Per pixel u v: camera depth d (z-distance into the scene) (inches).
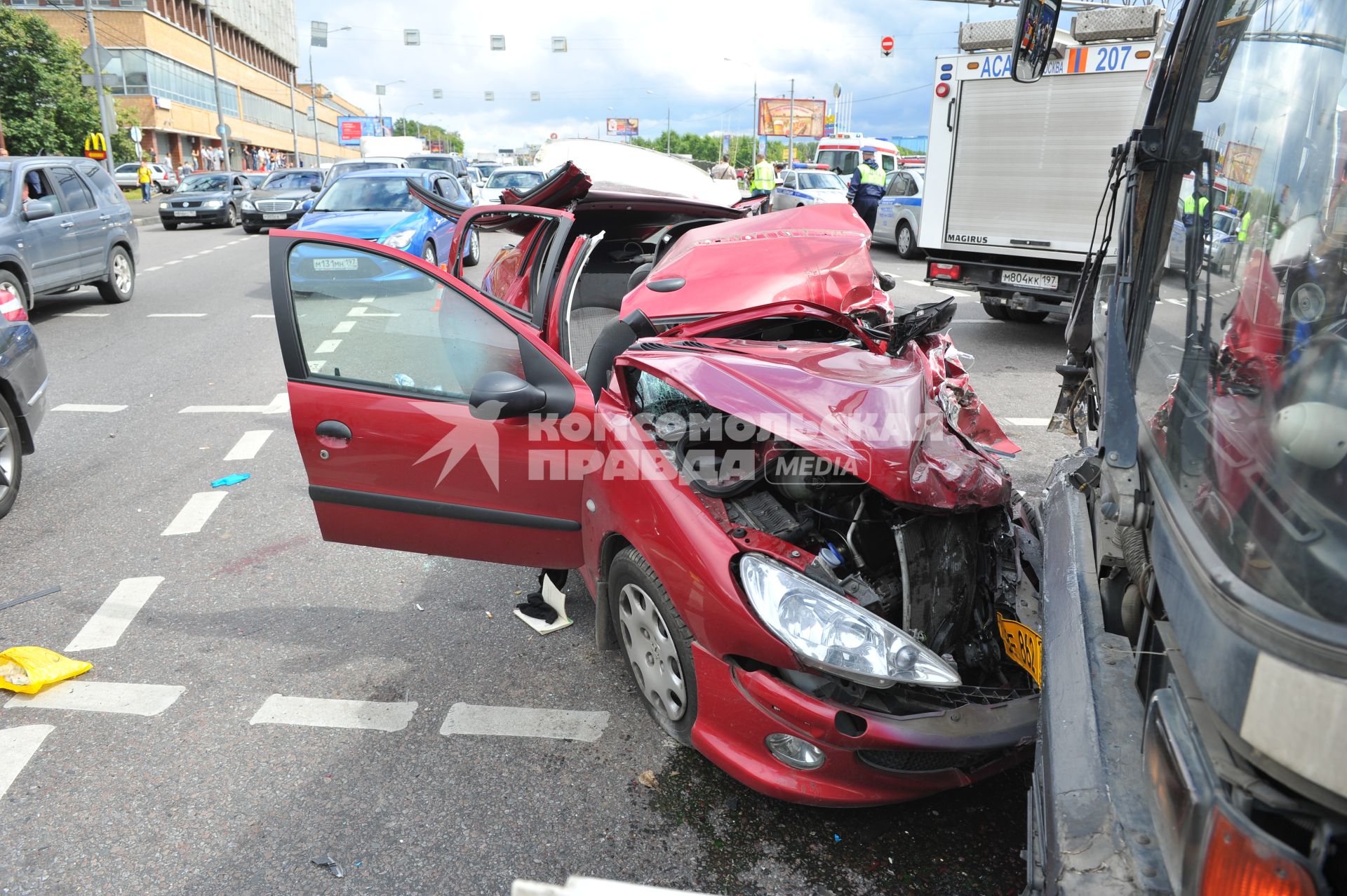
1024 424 263.6
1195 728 52.7
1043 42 130.3
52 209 407.2
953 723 93.7
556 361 127.4
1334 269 54.4
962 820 105.5
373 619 154.7
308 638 148.3
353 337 133.5
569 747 120.0
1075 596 81.4
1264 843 44.7
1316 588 44.6
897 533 99.0
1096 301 150.6
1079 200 366.0
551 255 143.6
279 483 218.7
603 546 121.6
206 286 555.2
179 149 2506.2
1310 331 54.8
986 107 381.1
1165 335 85.0
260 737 122.6
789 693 95.6
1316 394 51.6
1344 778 42.0
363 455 134.0
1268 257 62.2
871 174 808.3
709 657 102.3
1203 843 48.1
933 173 402.0
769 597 95.3
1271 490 49.8
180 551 181.3
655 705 118.6
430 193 184.9
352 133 2682.1
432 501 133.6
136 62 2257.6
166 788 112.7
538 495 128.7
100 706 129.8
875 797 96.6
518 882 58.3
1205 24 91.8
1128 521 69.3
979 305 476.4
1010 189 382.0
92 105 1747.0
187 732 123.9
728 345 130.3
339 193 526.0
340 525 140.1
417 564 175.8
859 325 157.9
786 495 109.9
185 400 291.7
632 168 382.0
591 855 101.0
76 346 376.8
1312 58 63.1
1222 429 58.9
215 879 98.0
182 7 2573.8
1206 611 50.3
